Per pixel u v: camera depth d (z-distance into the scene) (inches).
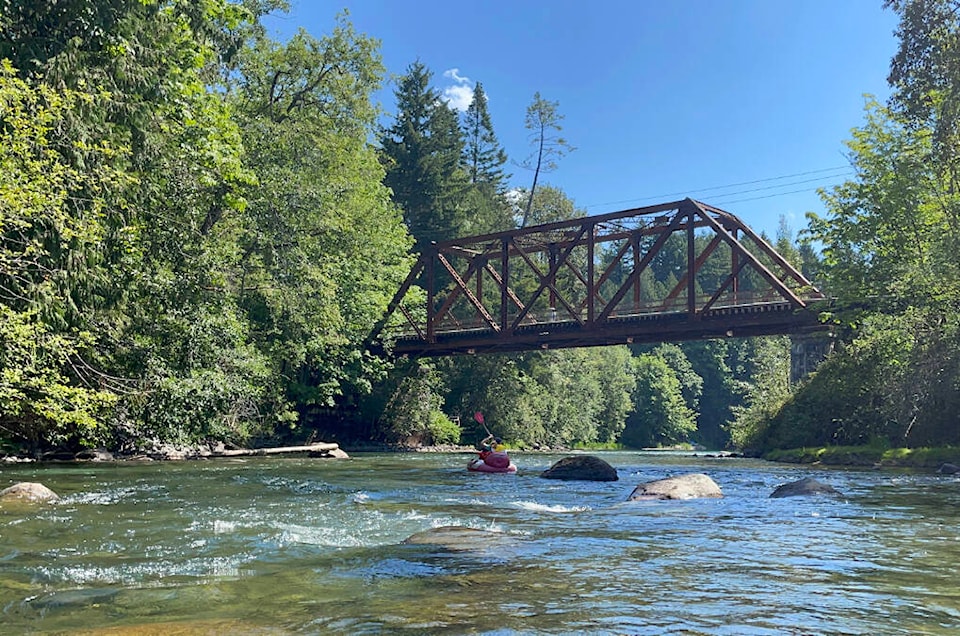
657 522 343.9
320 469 754.8
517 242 1481.3
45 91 407.2
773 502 438.6
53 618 170.1
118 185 504.4
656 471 834.8
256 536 291.6
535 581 208.5
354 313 1363.2
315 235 1211.9
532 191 2442.2
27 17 483.8
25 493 394.0
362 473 710.5
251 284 1053.2
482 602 183.8
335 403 1384.1
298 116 1208.8
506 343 1406.3
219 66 917.8
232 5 705.6
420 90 2236.7
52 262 454.6
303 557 247.6
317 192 1075.3
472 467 775.7
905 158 1025.5
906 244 1024.2
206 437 959.6
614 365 2603.3
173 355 742.5
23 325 414.0
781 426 1288.1
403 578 213.2
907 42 820.0
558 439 2097.7
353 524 332.2
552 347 1427.2
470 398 1835.6
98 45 506.3
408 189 2160.4
